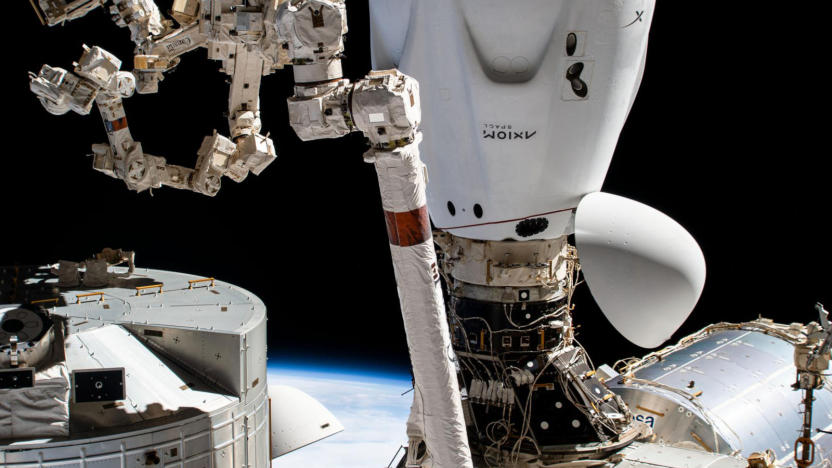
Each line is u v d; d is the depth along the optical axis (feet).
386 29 28.17
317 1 18.89
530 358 29.12
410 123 19.17
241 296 28.25
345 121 19.52
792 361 37.22
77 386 21.80
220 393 24.12
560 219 28.27
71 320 24.76
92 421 21.85
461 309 29.73
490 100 25.86
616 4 25.45
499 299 28.86
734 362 36.86
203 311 26.27
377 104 18.83
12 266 30.94
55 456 20.88
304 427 32.32
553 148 26.71
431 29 26.18
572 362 29.66
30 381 20.88
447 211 28.86
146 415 22.34
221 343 24.13
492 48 25.84
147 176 25.52
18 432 21.01
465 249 29.27
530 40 25.67
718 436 32.32
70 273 28.89
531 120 26.18
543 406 28.96
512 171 26.94
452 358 21.76
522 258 28.60
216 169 25.68
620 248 26.25
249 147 25.46
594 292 26.37
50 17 23.85
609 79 26.27
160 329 24.56
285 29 19.33
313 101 19.43
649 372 36.81
